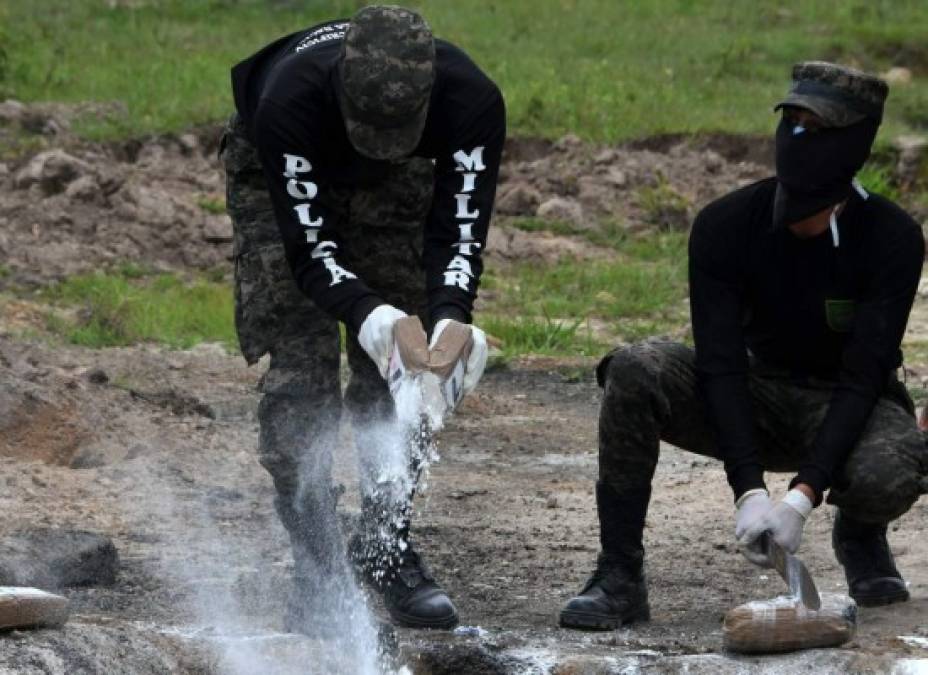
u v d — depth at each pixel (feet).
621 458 34.91
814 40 165.58
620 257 114.42
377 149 32.35
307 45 34.17
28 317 87.51
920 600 37.42
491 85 33.68
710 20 175.94
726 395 33.65
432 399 31.01
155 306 90.74
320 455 35.76
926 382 74.49
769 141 133.18
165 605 37.04
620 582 35.63
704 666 31.71
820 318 34.12
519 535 46.75
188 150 126.41
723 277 34.19
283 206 33.27
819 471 32.48
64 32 156.87
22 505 46.65
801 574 30.73
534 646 33.73
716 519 49.03
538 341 88.58
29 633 31.04
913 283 33.65
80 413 57.06
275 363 36.01
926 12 178.81
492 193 33.86
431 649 33.37
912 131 137.69
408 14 31.94
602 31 168.04
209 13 169.17
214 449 57.67
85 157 119.14
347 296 32.68
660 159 129.59
